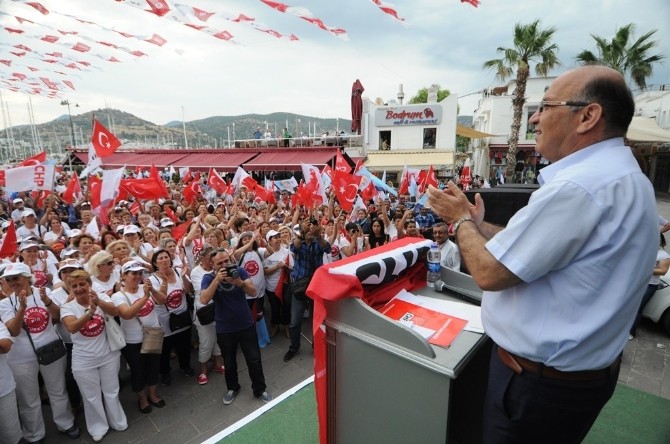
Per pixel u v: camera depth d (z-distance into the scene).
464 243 1.41
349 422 1.96
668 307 5.47
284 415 3.11
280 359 5.44
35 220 7.75
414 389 1.67
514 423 1.41
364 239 7.38
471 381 2.27
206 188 15.99
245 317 4.34
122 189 9.95
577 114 1.29
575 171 1.20
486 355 2.18
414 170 12.73
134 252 5.83
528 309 1.30
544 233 1.16
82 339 3.70
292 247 5.68
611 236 1.14
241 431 2.94
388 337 1.73
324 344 2.01
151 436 3.89
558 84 1.35
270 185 13.36
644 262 1.17
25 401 3.71
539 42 19.58
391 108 26.42
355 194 9.05
